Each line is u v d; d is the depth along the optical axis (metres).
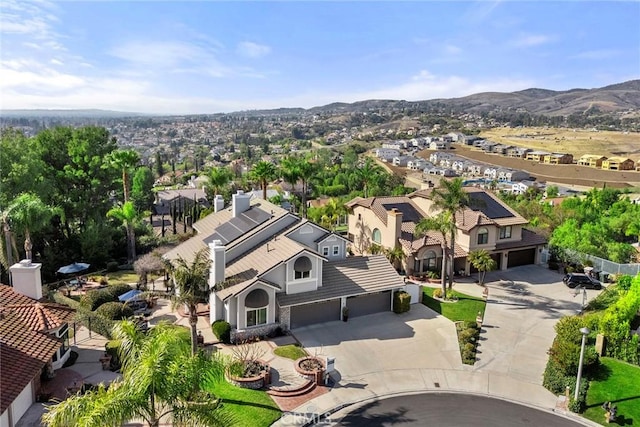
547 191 148.12
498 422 25.17
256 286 33.69
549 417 25.73
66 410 15.37
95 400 15.74
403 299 39.41
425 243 48.78
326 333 35.53
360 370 30.31
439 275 49.12
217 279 34.59
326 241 40.53
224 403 25.58
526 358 32.56
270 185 124.81
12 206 43.66
